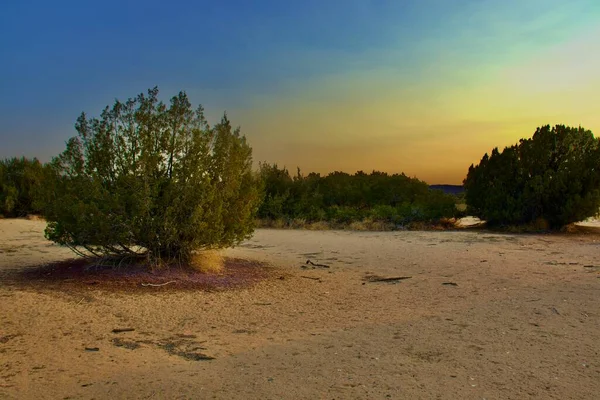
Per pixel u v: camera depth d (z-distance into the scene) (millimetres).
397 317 7375
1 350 5484
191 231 10211
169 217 9945
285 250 15750
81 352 5559
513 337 6148
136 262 10570
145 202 9688
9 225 21016
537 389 4441
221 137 10953
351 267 12445
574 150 22547
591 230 22156
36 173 25688
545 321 6945
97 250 10438
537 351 5566
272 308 8000
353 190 30531
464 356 5406
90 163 10102
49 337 6031
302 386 4547
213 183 10727
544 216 22406
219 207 10422
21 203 26047
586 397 4270
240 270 11211
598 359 5277
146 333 6422
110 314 7227
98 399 4254
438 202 26500
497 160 24203
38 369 4969
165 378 4781
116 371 4977
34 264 11312
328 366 5117
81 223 9539
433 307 8039
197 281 9680
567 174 21828
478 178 24766
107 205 9602
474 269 12000
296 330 6684
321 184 32062
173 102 10523
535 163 23016
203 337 6301
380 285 10062
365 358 5367
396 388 4477
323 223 24953
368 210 26750
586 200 20781
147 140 10031
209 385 4586
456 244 17359
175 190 10164
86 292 8398
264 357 5469
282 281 10281
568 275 10945
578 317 7152
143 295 8453
